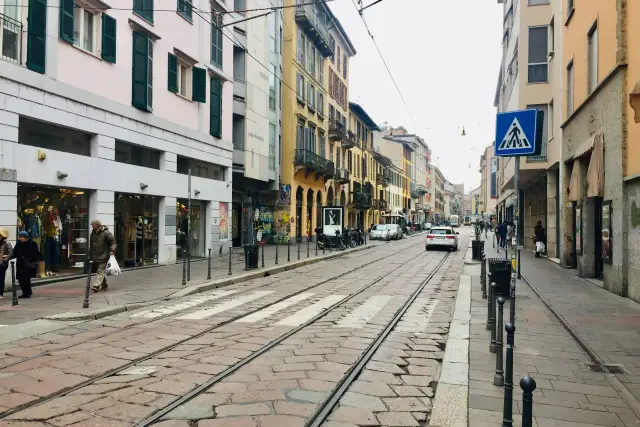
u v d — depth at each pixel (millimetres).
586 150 13391
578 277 14961
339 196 46219
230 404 4910
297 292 12852
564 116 17328
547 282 13758
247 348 7055
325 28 40125
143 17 17234
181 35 19766
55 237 13922
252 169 27531
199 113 21266
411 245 38375
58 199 14008
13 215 12023
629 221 10977
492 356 6609
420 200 100125
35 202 13188
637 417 4645
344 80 48656
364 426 4477
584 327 8102
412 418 4664
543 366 6184
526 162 22406
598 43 12977
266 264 19688
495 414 4668
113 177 15734
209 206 22188
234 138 26750
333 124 43594
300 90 35781
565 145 17328
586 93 14195
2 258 11023
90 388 5355
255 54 27625
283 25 33250
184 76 20500
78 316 9008
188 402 4965
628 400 5051
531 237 29797
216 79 22422
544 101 21594
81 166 14297
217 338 7691
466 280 15047
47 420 4484
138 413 4656
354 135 47625
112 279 14586
